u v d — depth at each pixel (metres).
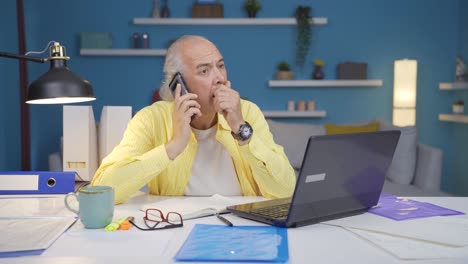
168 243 1.05
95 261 0.93
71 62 4.85
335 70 4.96
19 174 1.56
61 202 1.45
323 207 1.20
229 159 1.76
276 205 1.34
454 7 4.92
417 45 4.95
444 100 4.99
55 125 4.82
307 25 4.78
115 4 4.84
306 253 0.97
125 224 1.16
